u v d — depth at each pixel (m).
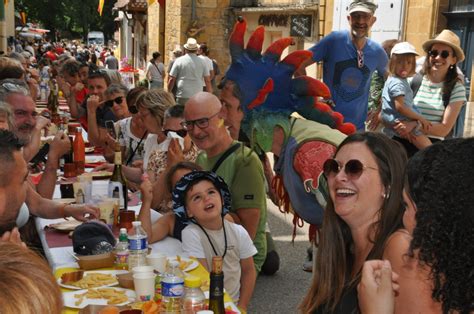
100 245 2.92
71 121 8.19
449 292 1.33
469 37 9.16
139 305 2.37
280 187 3.79
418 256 1.44
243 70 3.70
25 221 3.49
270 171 4.42
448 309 1.35
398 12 9.72
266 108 3.68
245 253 3.26
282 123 3.61
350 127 3.84
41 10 67.12
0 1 17.75
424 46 5.57
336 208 2.19
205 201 3.10
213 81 13.12
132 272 2.61
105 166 5.14
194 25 16.86
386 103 5.56
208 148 3.74
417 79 5.66
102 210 3.51
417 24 9.59
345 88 5.49
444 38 5.43
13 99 4.51
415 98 5.66
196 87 12.11
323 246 2.29
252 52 3.71
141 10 23.98
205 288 2.63
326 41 5.50
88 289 2.58
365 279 1.75
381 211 2.14
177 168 3.59
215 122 3.66
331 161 2.21
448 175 1.35
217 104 3.66
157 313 2.29
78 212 3.58
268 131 3.66
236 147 3.75
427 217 1.37
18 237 2.36
